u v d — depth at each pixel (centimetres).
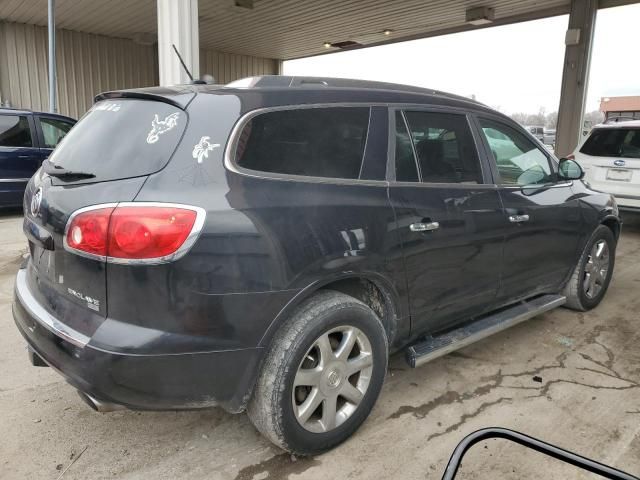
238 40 1548
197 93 227
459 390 313
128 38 1583
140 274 195
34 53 1428
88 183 215
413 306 280
